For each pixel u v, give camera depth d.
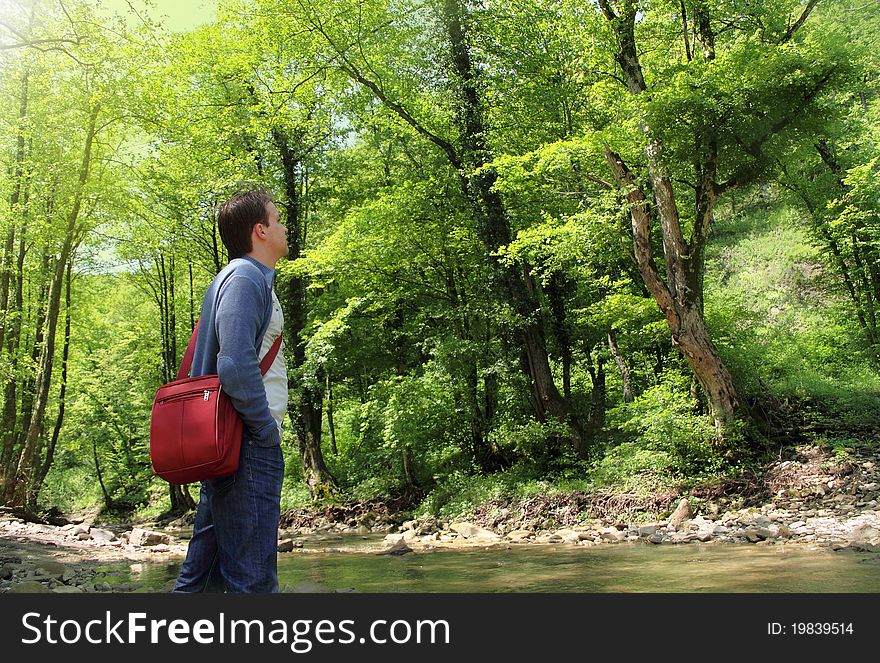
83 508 35.09
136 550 10.94
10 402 17.61
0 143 15.80
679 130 11.89
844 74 11.62
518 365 16.30
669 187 12.88
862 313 18.95
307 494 21.88
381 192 18.47
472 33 16.81
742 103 11.41
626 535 9.52
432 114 18.55
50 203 15.56
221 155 20.88
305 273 18.98
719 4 13.07
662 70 12.39
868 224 17.28
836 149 18.31
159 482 31.91
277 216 2.59
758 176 12.65
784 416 13.66
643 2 13.57
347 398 24.81
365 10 16.84
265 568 2.22
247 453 2.24
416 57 17.56
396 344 21.09
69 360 27.42
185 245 22.47
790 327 24.02
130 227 20.77
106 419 32.22
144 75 14.71
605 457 14.16
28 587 5.84
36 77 14.23
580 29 13.55
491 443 17.67
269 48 18.14
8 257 17.09
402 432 17.67
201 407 2.16
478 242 17.59
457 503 15.29
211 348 2.33
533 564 6.97
